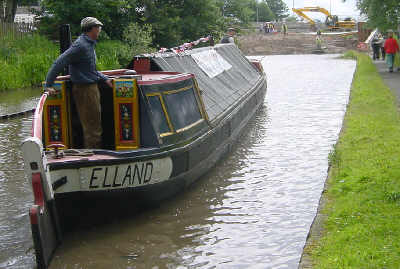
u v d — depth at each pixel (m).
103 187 6.76
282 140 11.71
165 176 7.51
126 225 7.11
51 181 6.39
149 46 29.67
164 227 7.02
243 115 12.42
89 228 7.02
